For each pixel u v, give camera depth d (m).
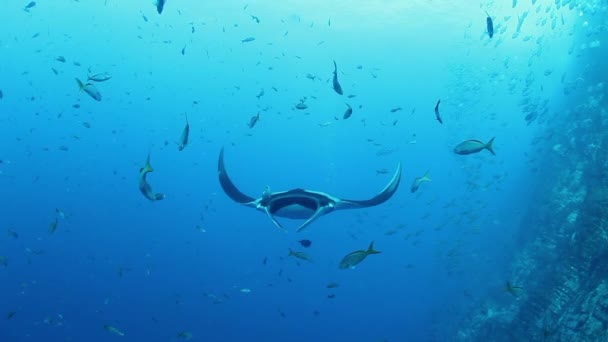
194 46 34.59
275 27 29.41
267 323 23.30
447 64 35.34
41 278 29.98
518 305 10.14
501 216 18.75
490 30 6.57
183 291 28.41
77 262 34.22
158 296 27.19
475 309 13.09
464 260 17.61
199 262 37.34
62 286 28.31
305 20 27.80
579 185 11.58
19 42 38.56
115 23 30.67
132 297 26.69
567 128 14.83
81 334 20.81
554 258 10.14
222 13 27.17
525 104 13.30
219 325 22.78
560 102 19.17
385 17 27.05
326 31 29.91
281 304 26.42
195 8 26.53
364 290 27.47
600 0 15.38
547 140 15.67
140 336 20.75
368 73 39.78
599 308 6.52
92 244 38.97
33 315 23.17
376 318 22.28
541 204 13.12
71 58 40.53
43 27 33.25
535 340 8.09
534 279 10.59
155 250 39.19
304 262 35.47
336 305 25.17
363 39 31.42
